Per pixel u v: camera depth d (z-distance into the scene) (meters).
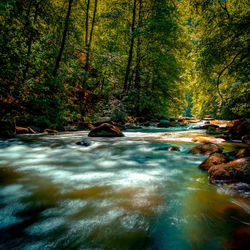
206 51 6.17
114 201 1.72
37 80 8.07
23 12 8.10
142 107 14.70
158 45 13.49
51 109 8.50
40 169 2.74
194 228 1.30
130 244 1.14
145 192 1.93
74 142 5.23
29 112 7.64
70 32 10.80
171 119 19.53
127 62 13.55
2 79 6.37
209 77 7.27
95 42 15.87
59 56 9.70
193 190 1.98
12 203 1.67
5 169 2.72
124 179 2.32
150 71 15.99
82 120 10.32
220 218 1.42
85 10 13.94
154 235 1.23
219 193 1.90
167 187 2.06
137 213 1.51
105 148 4.41
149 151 4.09
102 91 14.22
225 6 6.45
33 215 1.47
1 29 5.99
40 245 1.13
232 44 5.89
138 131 9.36
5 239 1.18
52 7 10.33
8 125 6.02
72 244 1.15
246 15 5.48
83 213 1.51
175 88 17.83
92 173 2.57
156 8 12.69
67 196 1.82
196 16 7.96
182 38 13.77
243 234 1.20
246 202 1.68
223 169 2.21
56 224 1.35
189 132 8.59
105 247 1.12
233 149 4.21
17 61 6.67
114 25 13.80
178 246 1.12
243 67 5.86
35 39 8.15
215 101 9.53
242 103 7.19
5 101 6.96
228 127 7.59
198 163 3.11
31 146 4.57
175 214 1.49
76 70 10.59
